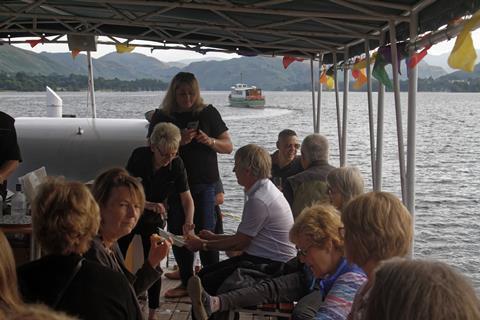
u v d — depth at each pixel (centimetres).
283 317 334
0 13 566
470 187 1594
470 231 1148
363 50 561
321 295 311
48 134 748
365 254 199
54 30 655
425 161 1995
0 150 416
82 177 720
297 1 414
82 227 200
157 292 403
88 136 743
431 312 109
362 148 1986
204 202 461
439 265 118
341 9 431
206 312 319
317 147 434
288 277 338
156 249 273
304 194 417
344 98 629
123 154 729
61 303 191
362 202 203
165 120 465
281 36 600
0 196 387
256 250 360
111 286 199
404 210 202
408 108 387
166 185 411
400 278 116
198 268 530
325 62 718
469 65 289
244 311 335
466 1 301
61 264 197
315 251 259
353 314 189
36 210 201
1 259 164
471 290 113
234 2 441
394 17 400
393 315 113
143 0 426
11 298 164
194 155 455
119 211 257
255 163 363
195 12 511
